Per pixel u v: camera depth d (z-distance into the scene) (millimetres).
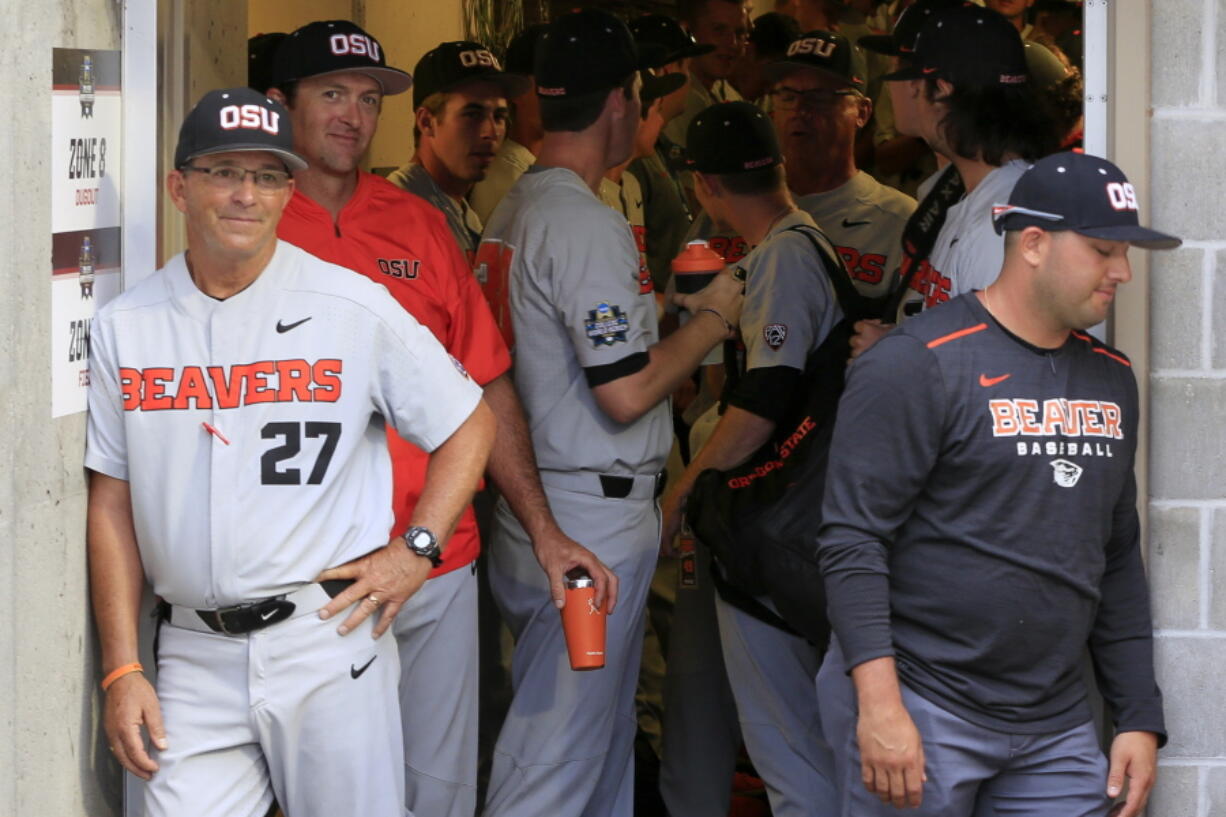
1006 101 11586
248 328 9969
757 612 13688
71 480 10242
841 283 13867
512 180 19125
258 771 10398
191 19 11805
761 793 16828
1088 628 10312
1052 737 10250
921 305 12828
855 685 10195
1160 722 10633
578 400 13102
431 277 12602
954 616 10016
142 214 11219
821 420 13289
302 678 10008
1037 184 9766
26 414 9672
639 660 14062
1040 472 9859
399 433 10594
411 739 12578
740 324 13930
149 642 11180
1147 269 11469
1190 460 11562
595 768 13383
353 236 12461
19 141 9586
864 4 21031
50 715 10117
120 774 11297
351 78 12281
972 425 9828
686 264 13328
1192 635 11656
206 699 10094
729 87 20672
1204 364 11500
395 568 10266
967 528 9969
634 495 13258
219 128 9523
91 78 10625
